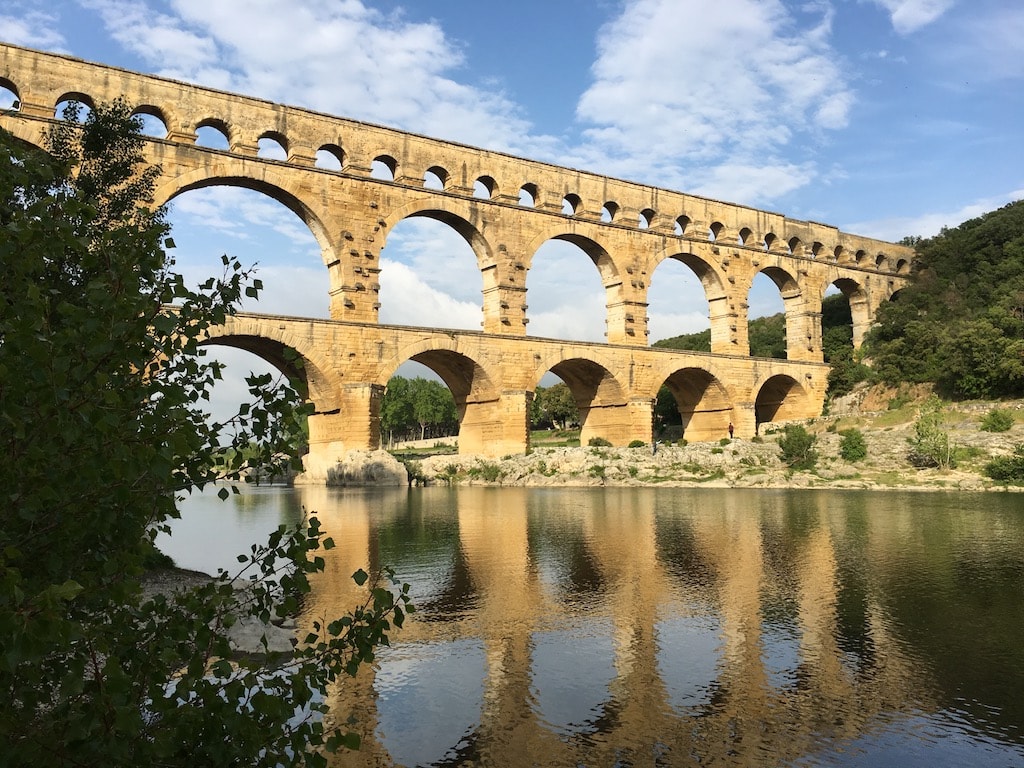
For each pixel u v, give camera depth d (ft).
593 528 113.39
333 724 40.32
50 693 22.24
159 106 180.14
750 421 277.64
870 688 45.01
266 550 26.89
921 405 252.21
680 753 36.68
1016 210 338.34
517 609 64.54
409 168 217.77
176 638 23.17
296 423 26.63
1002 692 44.27
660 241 265.34
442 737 38.63
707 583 73.87
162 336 24.49
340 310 204.13
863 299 329.31
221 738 21.56
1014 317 268.21
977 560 83.56
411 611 26.76
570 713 41.68
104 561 22.82
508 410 226.38
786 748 37.11
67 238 22.24
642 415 250.98
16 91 161.89
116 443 20.67
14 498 19.76
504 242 232.53
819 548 93.04
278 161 195.62
